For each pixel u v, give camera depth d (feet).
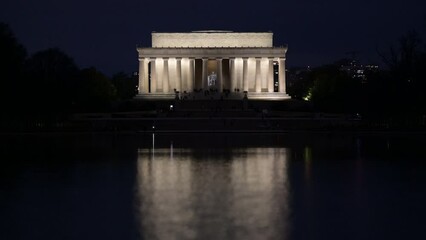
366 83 641.81
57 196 178.60
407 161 282.97
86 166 263.29
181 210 153.17
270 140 450.30
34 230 132.67
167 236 125.29
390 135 512.63
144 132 569.64
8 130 560.61
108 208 157.38
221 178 219.61
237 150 349.82
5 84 545.03
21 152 334.85
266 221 139.74
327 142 422.00
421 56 629.92
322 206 159.84
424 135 507.71
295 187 195.83
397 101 581.94
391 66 650.02
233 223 137.49
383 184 203.51
